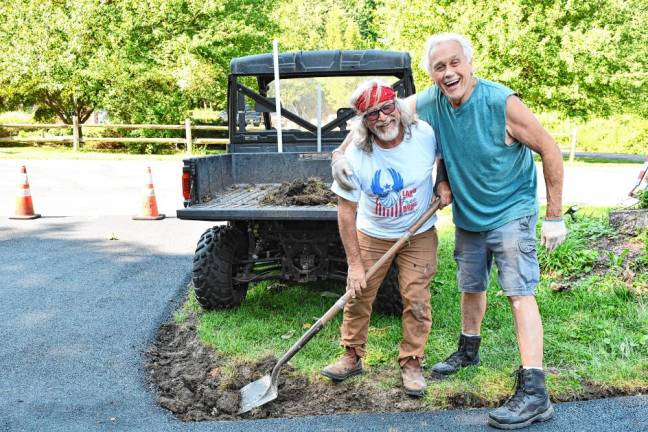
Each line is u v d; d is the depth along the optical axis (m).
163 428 3.30
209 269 4.89
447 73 3.20
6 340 4.52
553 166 3.23
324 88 6.32
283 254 5.02
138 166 16.78
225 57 22.06
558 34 19.58
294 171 5.86
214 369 4.01
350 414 3.43
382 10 22.69
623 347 4.04
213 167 5.21
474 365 3.90
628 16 20.72
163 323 4.95
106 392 3.73
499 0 19.86
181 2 21.48
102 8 21.08
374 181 3.42
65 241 7.82
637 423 3.26
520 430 3.21
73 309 5.20
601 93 20.48
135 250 7.33
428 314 3.62
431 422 3.32
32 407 3.53
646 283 5.13
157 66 21.52
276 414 3.50
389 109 3.22
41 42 20.88
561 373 3.77
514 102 3.21
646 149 27.25
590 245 6.23
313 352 4.17
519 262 3.38
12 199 11.17
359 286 3.45
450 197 3.53
